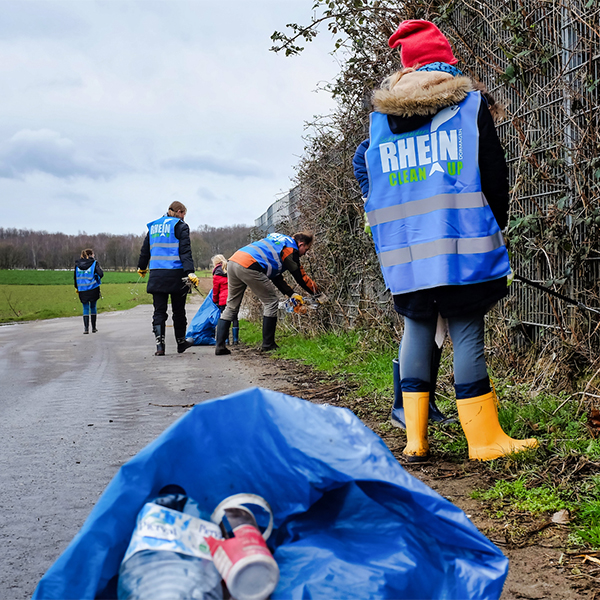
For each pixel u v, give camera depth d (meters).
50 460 3.54
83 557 1.17
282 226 11.31
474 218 2.85
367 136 6.93
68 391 5.90
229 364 7.34
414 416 3.11
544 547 2.17
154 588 1.07
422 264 2.91
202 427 1.27
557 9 4.14
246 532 1.15
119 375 6.84
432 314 2.98
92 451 3.70
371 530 1.28
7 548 2.39
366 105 6.45
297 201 9.91
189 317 19.22
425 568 1.23
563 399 3.74
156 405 5.02
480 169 2.89
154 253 8.62
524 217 4.23
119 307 27.92
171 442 1.24
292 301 8.24
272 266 8.12
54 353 9.52
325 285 8.72
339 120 7.41
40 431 4.25
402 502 1.28
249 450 1.30
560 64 4.13
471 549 1.28
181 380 6.26
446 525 1.26
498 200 2.93
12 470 3.36
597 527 2.18
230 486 1.30
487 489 2.68
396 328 6.46
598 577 1.94
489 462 2.94
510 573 2.00
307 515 1.32
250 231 14.80
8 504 2.86
